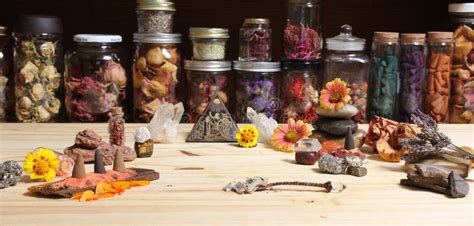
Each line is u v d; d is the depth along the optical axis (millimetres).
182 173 990
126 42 1389
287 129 1122
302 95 1299
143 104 1285
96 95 1256
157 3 1261
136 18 1382
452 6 1313
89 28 1381
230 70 1332
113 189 907
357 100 1297
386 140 1084
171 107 1156
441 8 1428
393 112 1328
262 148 1130
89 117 1261
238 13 1402
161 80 1279
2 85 1284
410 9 1425
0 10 1360
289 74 1309
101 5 1375
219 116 1165
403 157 1020
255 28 1306
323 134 1123
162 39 1266
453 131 1227
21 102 1262
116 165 955
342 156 1037
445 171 934
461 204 888
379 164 1052
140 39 1270
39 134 1171
